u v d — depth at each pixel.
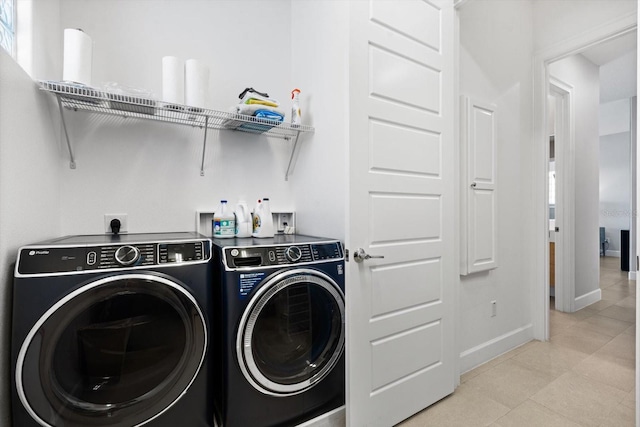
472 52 2.21
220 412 1.39
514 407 1.72
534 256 2.65
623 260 5.52
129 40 1.69
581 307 3.48
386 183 1.57
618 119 6.04
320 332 1.58
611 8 2.24
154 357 1.20
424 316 1.71
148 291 1.17
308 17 2.02
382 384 1.55
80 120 1.58
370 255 1.51
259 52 2.09
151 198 1.74
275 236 1.92
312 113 1.98
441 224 1.80
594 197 3.72
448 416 1.65
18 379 0.99
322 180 1.88
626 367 2.13
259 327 1.39
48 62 1.41
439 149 1.79
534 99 2.65
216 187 1.93
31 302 1.01
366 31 1.50
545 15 2.59
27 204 1.15
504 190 2.44
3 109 0.98
